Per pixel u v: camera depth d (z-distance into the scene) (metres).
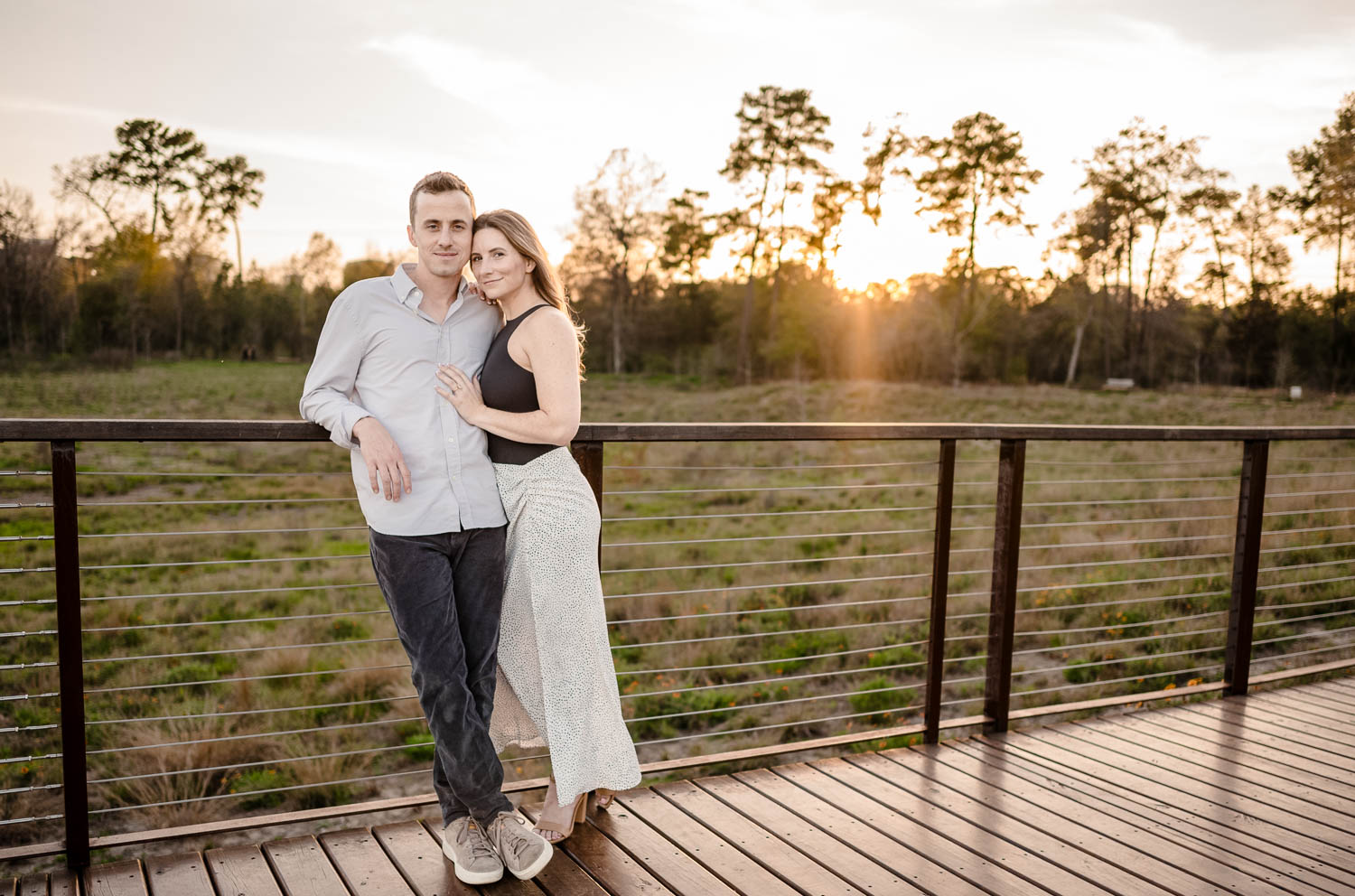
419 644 1.82
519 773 4.18
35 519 9.63
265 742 4.26
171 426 1.86
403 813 3.71
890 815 2.37
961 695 5.13
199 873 1.97
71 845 1.97
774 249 43.84
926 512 10.38
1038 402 32.78
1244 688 3.53
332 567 7.73
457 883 1.95
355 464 1.86
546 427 1.85
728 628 6.14
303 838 2.14
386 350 1.82
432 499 1.83
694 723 4.78
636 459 15.29
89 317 42.31
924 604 6.70
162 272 44.62
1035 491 11.34
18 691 4.73
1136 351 43.25
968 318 41.09
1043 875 2.07
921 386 38.03
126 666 5.15
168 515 9.90
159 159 46.38
